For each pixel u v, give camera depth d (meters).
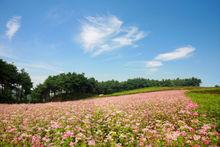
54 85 104.38
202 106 14.60
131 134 7.98
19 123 11.20
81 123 10.08
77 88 110.62
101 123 10.52
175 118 11.02
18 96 82.56
